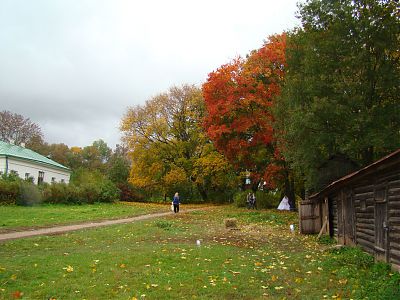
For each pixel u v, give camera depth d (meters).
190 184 54.50
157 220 26.91
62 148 90.31
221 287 9.33
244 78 34.22
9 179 36.09
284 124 24.39
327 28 22.66
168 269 11.16
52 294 8.66
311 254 14.29
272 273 10.96
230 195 53.16
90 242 16.50
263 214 30.61
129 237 18.12
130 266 11.45
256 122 33.81
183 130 54.69
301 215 21.31
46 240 16.72
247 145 34.72
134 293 8.77
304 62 22.88
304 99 22.36
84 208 35.88
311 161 22.16
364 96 20.89
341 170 22.50
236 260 12.70
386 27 20.70
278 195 41.66
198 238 18.38
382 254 11.99
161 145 53.84
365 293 8.81
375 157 23.06
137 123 54.47
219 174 50.22
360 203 14.60
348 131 20.64
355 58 20.53
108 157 106.50
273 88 32.72
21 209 30.88
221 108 35.09
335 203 18.80
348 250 14.35
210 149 50.53
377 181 12.53
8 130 71.44
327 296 8.68
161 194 57.53
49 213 28.73
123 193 55.44
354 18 21.38
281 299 8.48
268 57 33.31
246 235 20.12
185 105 54.12
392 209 11.26
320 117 20.59
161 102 54.44
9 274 10.23
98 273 10.58
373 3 21.30
